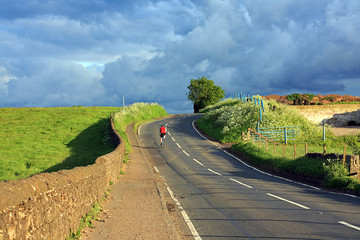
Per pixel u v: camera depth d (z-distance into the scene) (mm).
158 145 33406
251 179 17672
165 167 22125
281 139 33844
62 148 30516
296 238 6797
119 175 15961
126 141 30250
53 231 5266
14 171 20578
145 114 61531
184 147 32469
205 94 101312
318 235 6953
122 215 8523
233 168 22250
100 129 40344
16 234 3930
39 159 24875
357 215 8891
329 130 36375
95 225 7379
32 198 4426
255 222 8289
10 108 60750
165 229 7418
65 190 5977
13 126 41844
